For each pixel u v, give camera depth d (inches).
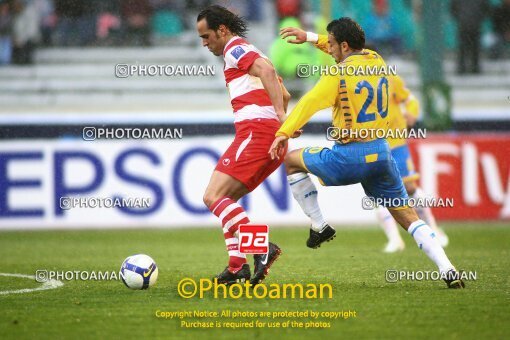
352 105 832.9
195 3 2119.8
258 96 853.2
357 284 916.0
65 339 665.0
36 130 1589.6
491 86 2065.7
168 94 1990.7
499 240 1395.2
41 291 885.8
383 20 2095.2
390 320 723.4
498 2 2126.0
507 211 1628.9
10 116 1588.3
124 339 666.2
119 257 1200.8
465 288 881.5
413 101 1192.8
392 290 871.1
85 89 1998.0
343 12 2092.8
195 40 2089.1
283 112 832.3
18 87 1993.1
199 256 1200.8
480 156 1622.8
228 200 847.7
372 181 861.8
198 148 1582.2
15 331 692.1
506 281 933.2
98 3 2065.7
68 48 2054.6
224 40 865.5
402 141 1172.5
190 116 1598.2
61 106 1987.0
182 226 1583.4
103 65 2047.2
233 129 1609.3
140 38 2063.2
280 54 1812.3
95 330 695.7
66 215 1569.9
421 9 1819.6
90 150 1571.1
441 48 1753.2
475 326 697.6
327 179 863.1
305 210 890.1
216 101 1982.0
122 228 1577.3
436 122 1699.1
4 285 933.8
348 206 1604.3
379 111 838.5
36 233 1536.7
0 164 1560.0
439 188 1619.1
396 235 1254.3
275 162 866.8
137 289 877.2
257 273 834.8
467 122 1710.1
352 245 1337.4
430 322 713.6
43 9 2057.1
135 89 1993.1
